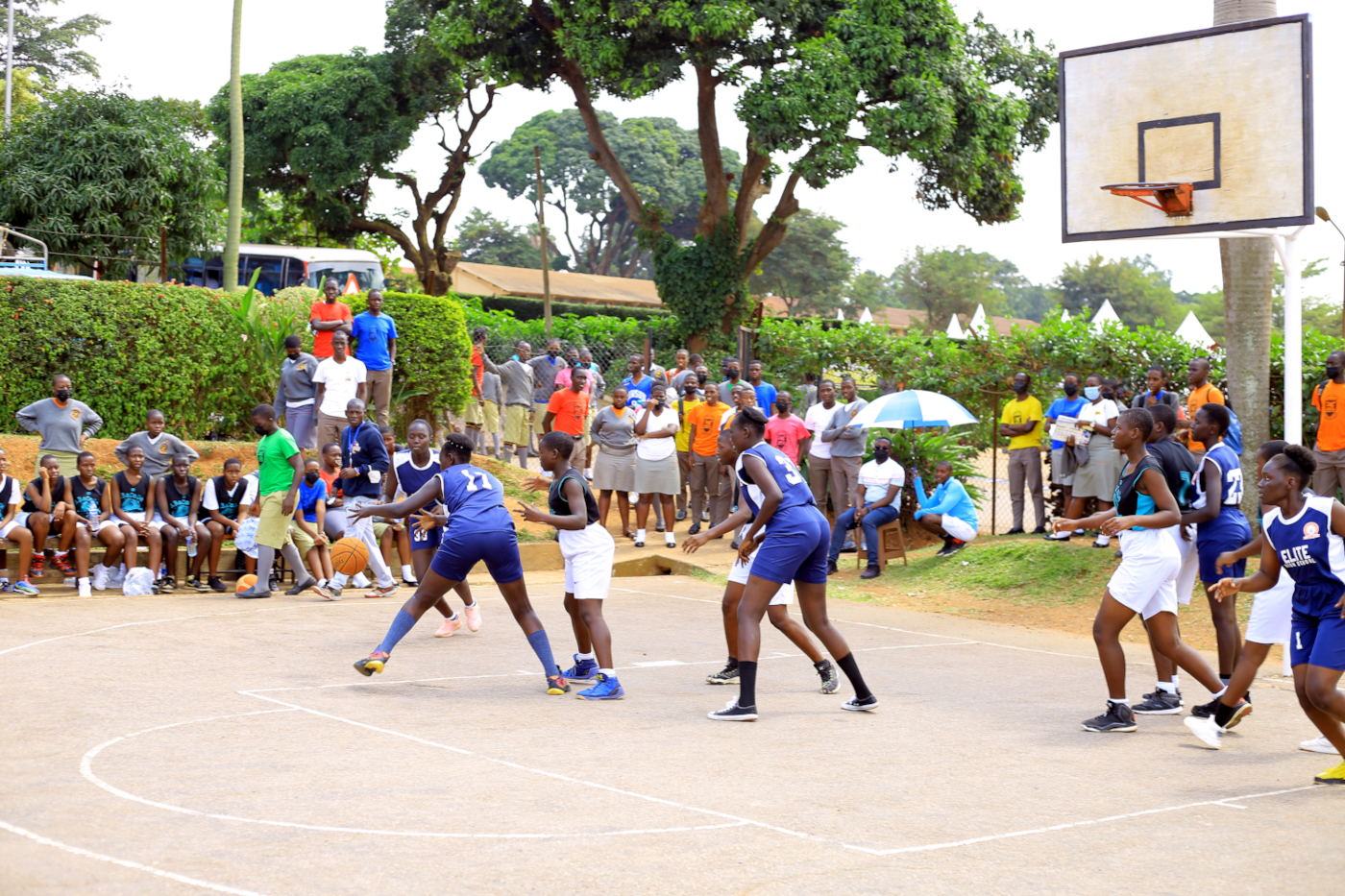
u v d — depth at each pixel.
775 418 15.28
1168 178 10.50
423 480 9.72
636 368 16.27
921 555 14.56
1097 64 10.88
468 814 4.86
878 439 13.73
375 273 31.95
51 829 4.49
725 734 6.55
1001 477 21.39
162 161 23.33
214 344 15.99
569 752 6.02
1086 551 12.64
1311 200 9.74
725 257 28.64
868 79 25.03
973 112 26.12
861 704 7.23
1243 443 12.09
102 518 11.38
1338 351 12.71
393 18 33.97
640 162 73.50
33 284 14.72
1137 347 15.76
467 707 7.09
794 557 6.98
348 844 4.43
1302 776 5.85
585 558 7.58
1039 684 8.32
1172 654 7.12
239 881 3.99
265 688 7.40
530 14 28.23
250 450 15.35
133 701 6.84
